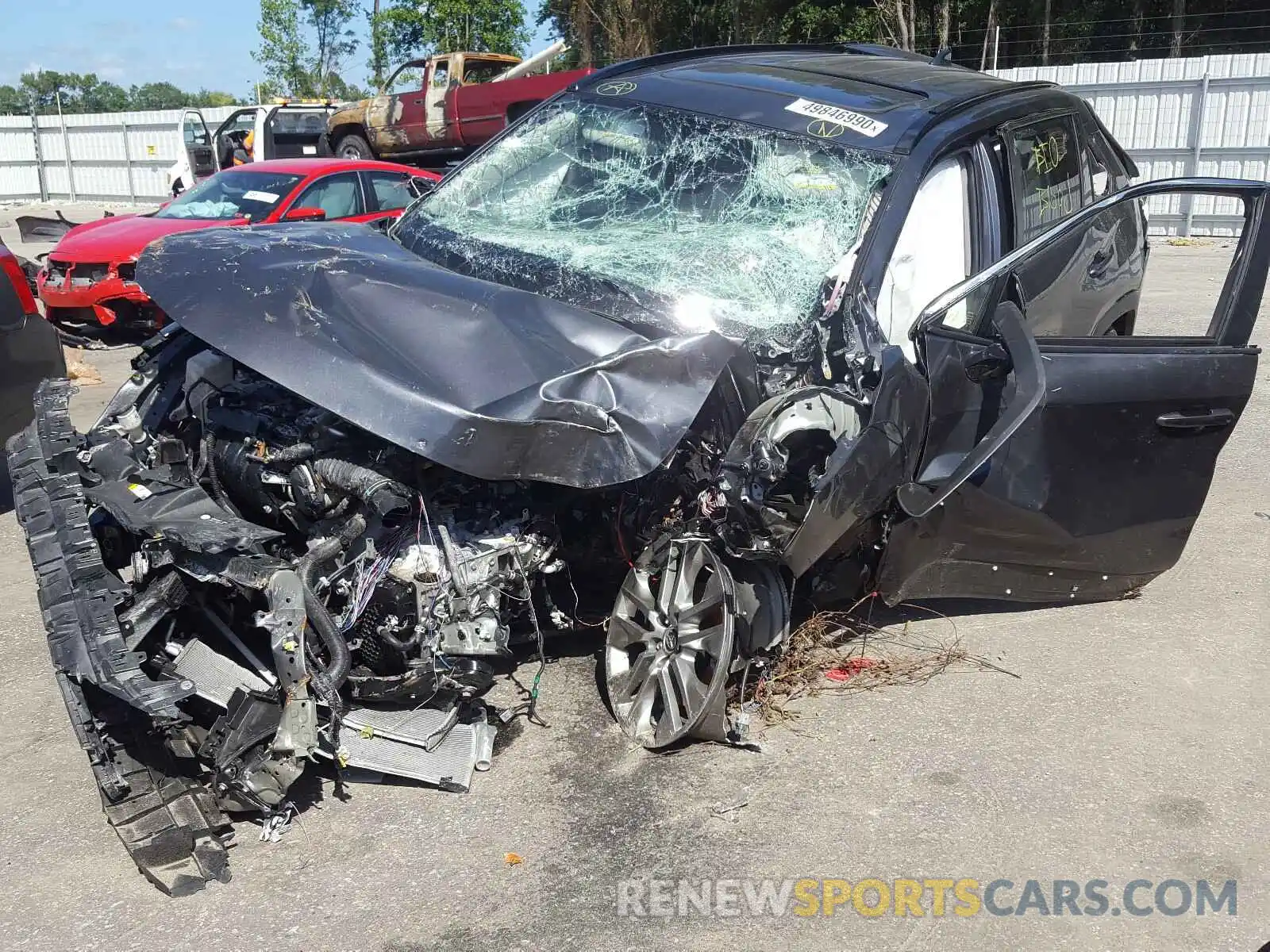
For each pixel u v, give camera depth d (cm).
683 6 2838
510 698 381
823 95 446
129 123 2772
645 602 360
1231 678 403
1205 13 2462
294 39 3841
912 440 354
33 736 362
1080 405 391
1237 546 529
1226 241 1634
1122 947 268
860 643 428
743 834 310
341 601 328
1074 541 414
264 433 342
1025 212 444
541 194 457
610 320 362
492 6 3597
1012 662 415
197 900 281
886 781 337
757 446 318
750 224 404
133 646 300
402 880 289
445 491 333
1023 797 329
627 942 267
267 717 289
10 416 565
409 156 1650
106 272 904
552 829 311
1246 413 745
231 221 984
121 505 319
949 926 275
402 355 324
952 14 2636
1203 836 311
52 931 270
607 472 312
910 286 398
